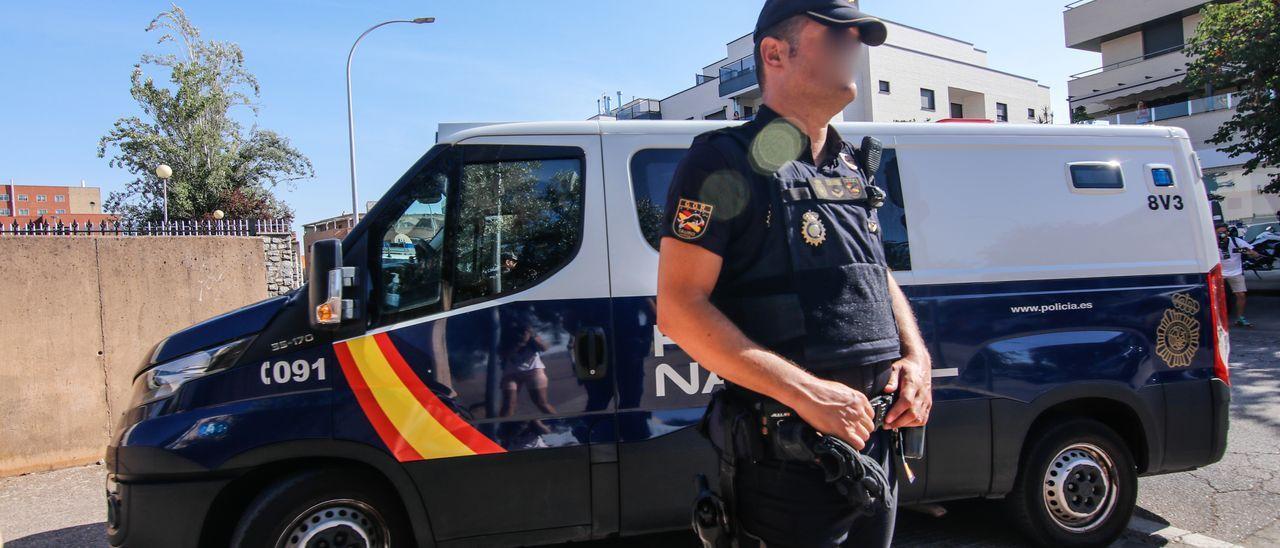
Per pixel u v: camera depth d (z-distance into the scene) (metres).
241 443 2.67
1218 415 3.53
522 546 2.91
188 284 6.21
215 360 2.78
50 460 5.50
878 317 1.49
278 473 2.86
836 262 1.45
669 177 3.12
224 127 35.19
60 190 93.19
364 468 2.83
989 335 3.27
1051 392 3.31
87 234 5.82
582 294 2.94
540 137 3.06
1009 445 3.28
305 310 2.82
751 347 1.35
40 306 5.49
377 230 2.87
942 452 3.21
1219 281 3.61
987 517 3.97
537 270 2.95
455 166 2.97
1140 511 4.01
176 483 2.67
